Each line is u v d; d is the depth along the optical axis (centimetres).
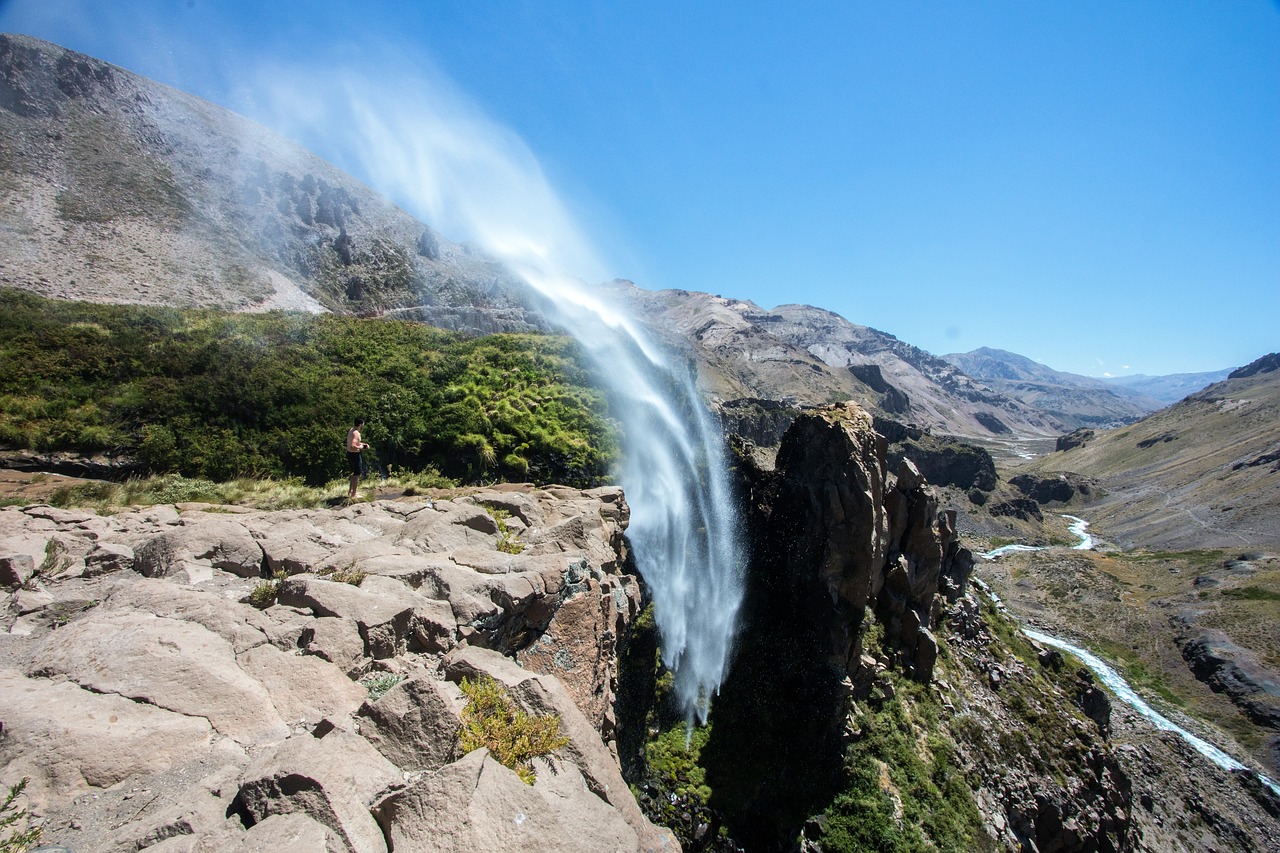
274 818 487
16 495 1581
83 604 884
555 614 1125
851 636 2395
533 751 636
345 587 931
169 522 1294
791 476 2694
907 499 2892
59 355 2328
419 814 509
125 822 501
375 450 2409
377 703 659
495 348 3184
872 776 2095
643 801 1852
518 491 2036
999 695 2958
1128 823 2994
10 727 546
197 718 635
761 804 1989
